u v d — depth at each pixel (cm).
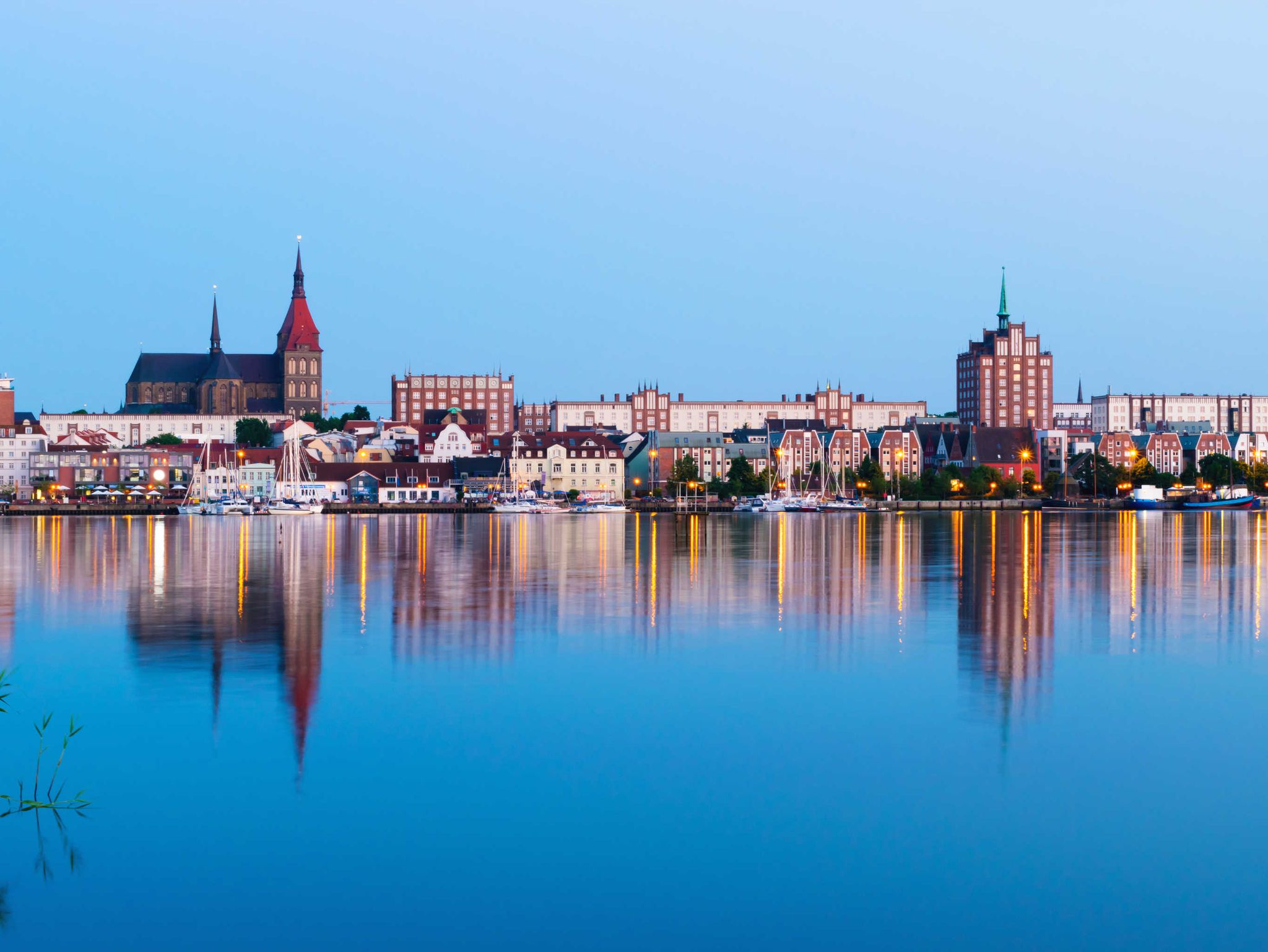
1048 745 4288
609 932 2906
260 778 3925
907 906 3022
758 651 6153
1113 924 2936
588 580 9838
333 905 3030
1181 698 4994
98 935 2892
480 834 3459
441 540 16100
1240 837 3428
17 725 4547
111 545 15138
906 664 5756
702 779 3922
